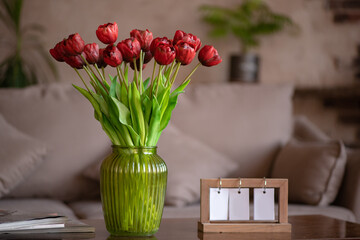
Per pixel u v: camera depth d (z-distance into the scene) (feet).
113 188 3.72
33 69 12.26
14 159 6.51
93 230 3.92
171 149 6.97
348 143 11.73
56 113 7.13
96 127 7.17
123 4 13.11
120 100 3.87
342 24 13.85
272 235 3.90
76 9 12.87
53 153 6.91
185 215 5.82
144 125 3.81
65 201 6.98
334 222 4.58
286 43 13.84
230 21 13.61
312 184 6.55
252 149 7.41
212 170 6.93
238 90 7.76
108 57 3.62
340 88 12.85
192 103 7.57
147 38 3.83
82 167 6.97
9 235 3.65
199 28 13.51
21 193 6.79
